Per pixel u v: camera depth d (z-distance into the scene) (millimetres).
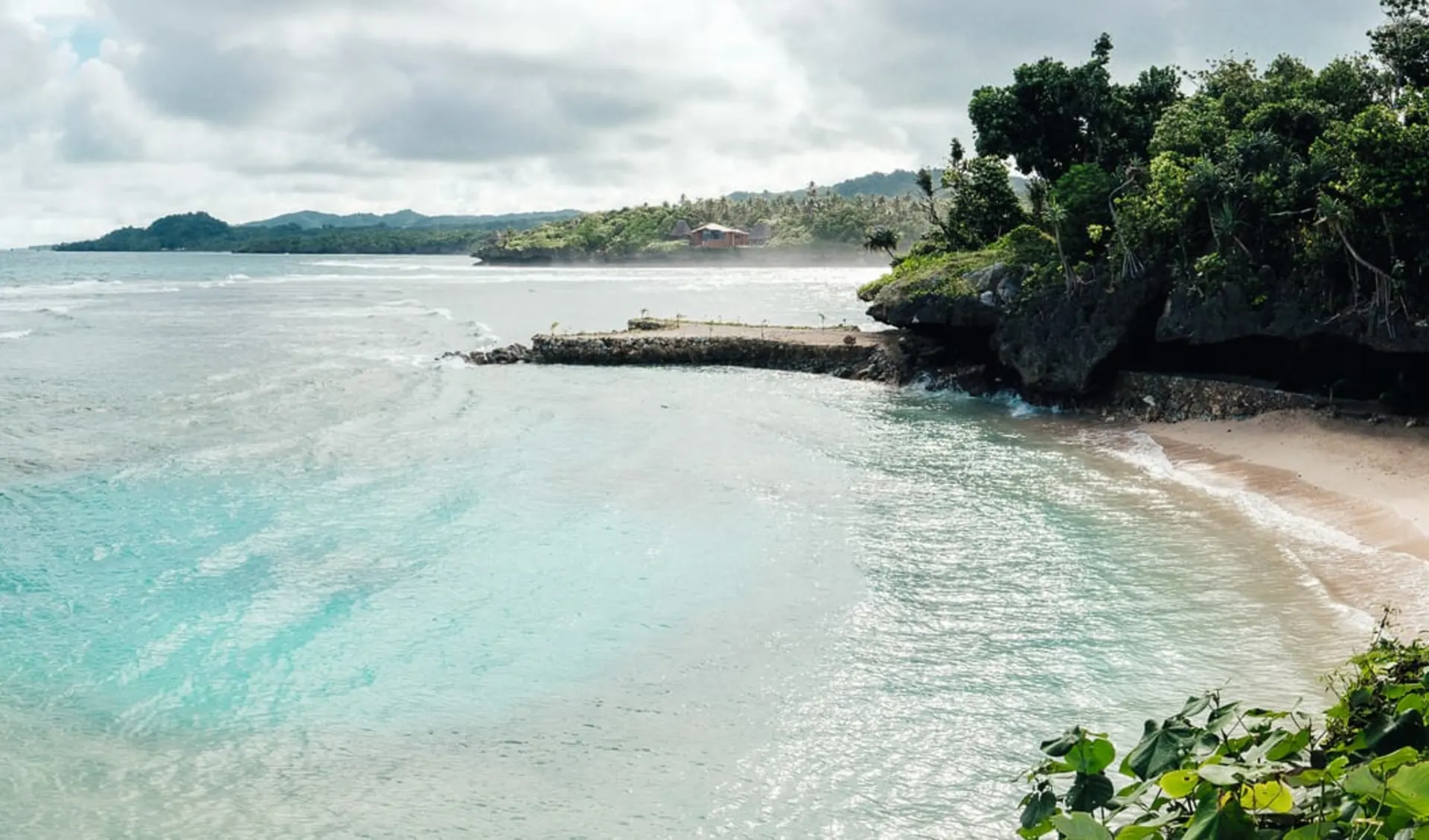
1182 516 32594
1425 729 6465
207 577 26828
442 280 177125
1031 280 53531
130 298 126250
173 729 19344
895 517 32531
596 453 41156
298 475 37156
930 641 23000
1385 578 25812
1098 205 53625
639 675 21484
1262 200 44875
